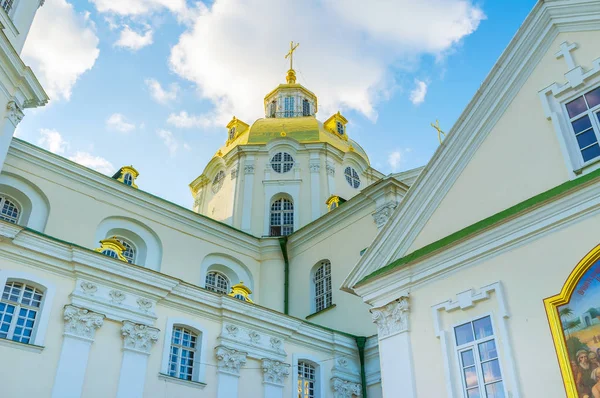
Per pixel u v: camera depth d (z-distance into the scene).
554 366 10.87
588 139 12.51
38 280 17.06
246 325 21.03
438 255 13.77
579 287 11.07
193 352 19.69
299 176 34.47
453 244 13.39
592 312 10.70
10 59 20.69
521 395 11.09
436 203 14.81
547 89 13.51
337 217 28.38
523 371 11.27
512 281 12.19
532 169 13.12
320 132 37.38
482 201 13.80
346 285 15.88
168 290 19.42
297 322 22.41
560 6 13.87
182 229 28.06
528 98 13.86
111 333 17.83
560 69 13.55
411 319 13.89
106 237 25.50
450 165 14.77
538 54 14.09
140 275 19.02
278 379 20.91
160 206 27.47
